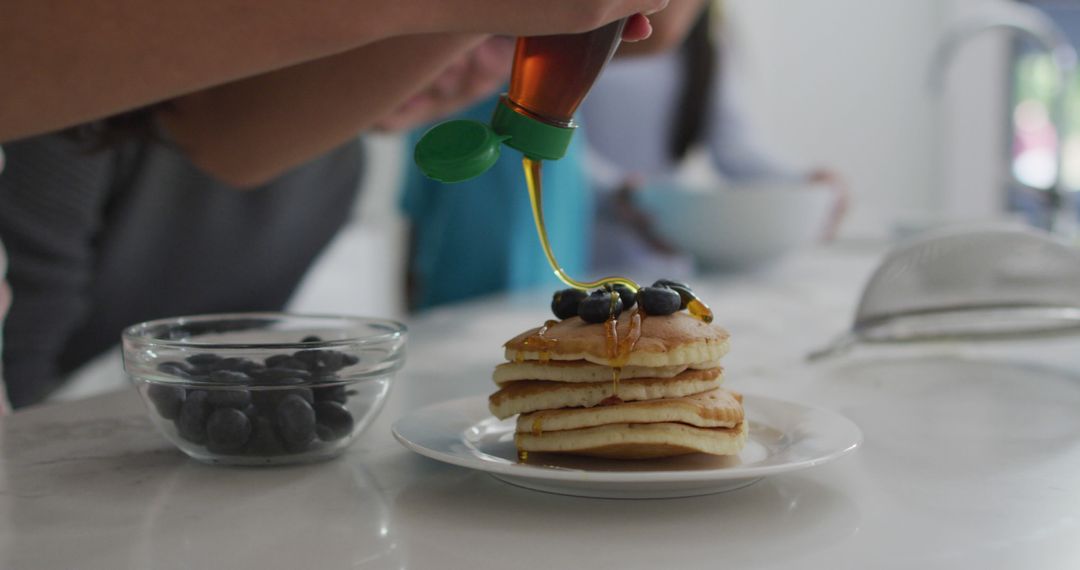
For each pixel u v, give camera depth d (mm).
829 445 622
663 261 2316
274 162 1014
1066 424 754
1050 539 549
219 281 1572
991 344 1049
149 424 764
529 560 528
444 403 731
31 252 1282
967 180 3451
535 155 621
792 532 558
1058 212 1812
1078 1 3186
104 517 581
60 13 624
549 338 636
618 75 2516
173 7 620
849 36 3580
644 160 2568
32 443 715
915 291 965
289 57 637
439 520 576
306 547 543
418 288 2068
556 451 630
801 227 1735
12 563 526
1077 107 3113
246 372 648
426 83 963
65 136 961
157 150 1396
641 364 620
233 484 631
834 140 3646
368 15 612
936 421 764
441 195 1894
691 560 528
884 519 574
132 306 1493
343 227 1759
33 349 1319
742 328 1166
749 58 3637
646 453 623
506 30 604
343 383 662
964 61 3402
